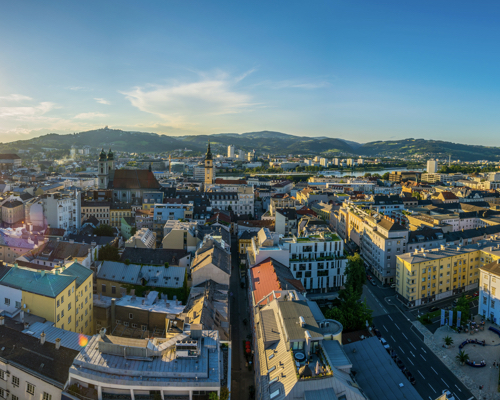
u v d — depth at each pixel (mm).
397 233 182625
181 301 122812
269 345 88438
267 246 152500
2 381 74812
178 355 71750
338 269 163125
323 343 87625
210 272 128375
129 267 129750
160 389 66375
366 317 124625
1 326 83312
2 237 162875
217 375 68750
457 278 167125
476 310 151750
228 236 190375
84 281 107500
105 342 72438
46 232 194000
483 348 124375
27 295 93250
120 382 66125
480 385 106500
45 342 78938
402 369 112750
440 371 113062
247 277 158750
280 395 72438
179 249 151000
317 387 72312
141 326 108562
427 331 136125
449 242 198750
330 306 152375
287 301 96562
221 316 107500
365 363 100250
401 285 161625
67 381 68438
